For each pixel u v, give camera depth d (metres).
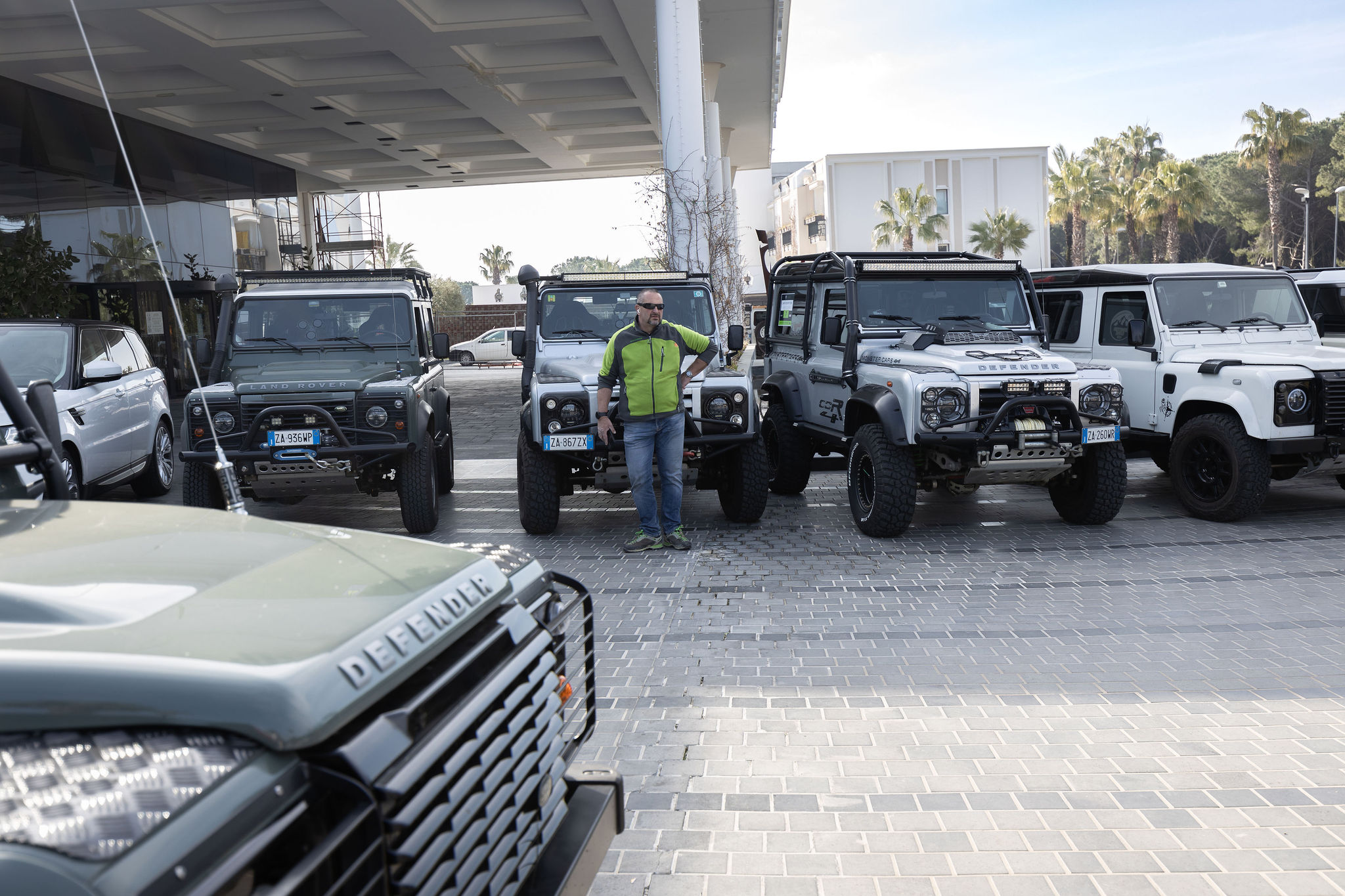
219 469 2.12
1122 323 9.09
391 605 1.57
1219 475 7.91
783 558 7.03
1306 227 52.41
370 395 7.32
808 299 9.25
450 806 1.47
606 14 18.48
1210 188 53.41
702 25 19.69
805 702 4.33
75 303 15.95
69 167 20.36
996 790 3.47
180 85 21.11
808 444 9.45
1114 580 6.23
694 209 14.33
